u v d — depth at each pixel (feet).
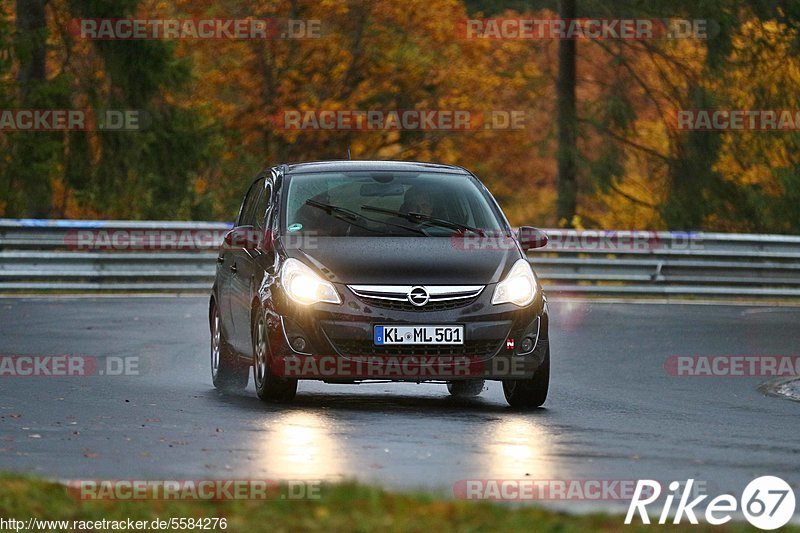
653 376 163.53
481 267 126.00
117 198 415.44
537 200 593.01
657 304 277.23
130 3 410.93
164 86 415.44
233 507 72.90
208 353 177.99
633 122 429.79
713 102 424.05
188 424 113.19
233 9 473.67
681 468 94.84
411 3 484.74
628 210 469.57
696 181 429.79
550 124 443.32
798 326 232.73
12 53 392.06
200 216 440.45
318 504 73.51
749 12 427.74
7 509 72.43
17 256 274.57
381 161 143.43
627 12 431.02
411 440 105.40
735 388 153.48
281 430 109.81
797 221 428.56
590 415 125.39
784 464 97.66
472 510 72.18
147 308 241.14
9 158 398.62
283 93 483.92
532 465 94.48
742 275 305.32
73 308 239.09
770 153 435.94
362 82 492.13
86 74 411.54
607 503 80.38
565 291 298.97
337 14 483.92
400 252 126.62
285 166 143.13
